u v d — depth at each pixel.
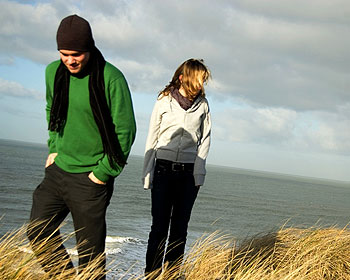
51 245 2.73
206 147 3.90
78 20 2.54
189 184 3.81
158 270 3.55
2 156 108.38
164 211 3.79
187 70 3.67
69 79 2.68
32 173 68.19
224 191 84.44
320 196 121.44
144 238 21.75
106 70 2.66
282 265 4.52
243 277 3.56
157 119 3.78
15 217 26.88
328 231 5.51
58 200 2.85
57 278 2.56
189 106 3.75
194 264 3.89
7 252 2.54
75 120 2.70
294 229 5.76
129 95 2.76
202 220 33.34
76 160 2.76
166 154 3.74
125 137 2.73
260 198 76.56
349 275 4.63
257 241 5.32
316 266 4.55
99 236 2.84
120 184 68.62
